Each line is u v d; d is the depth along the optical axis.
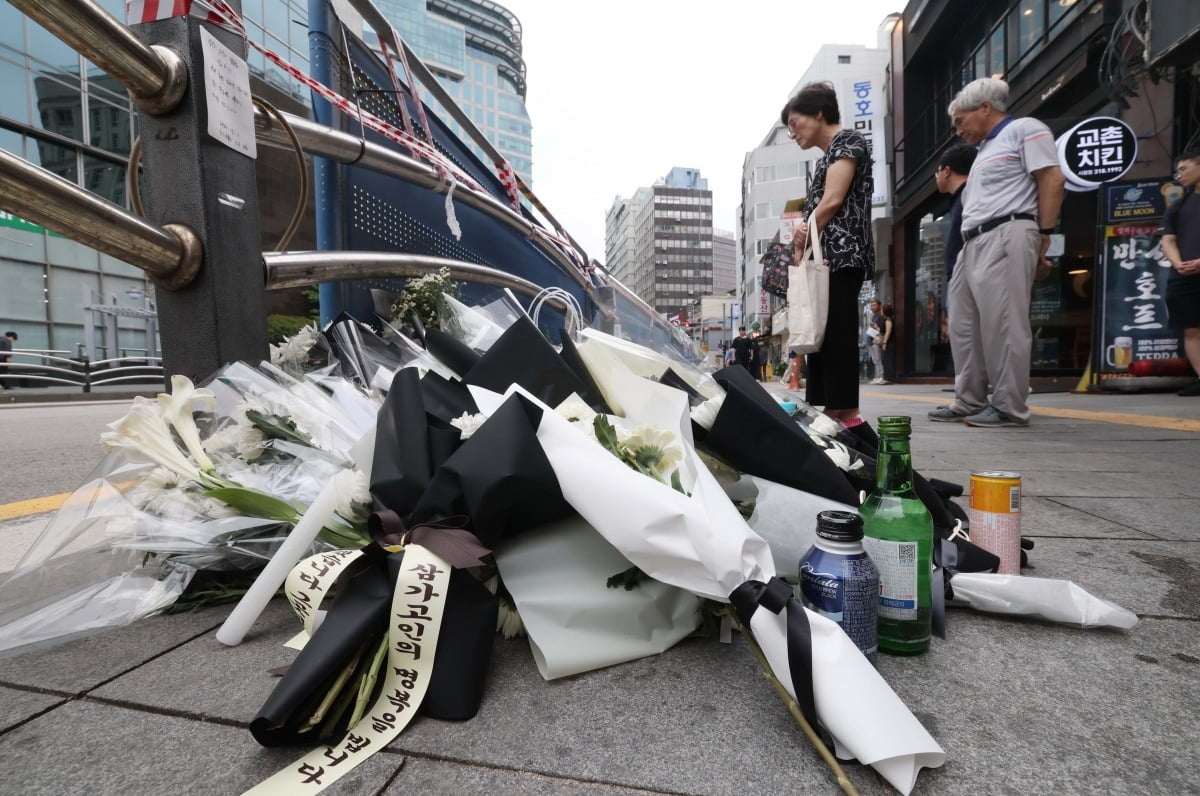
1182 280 7.22
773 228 61.56
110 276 20.08
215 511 1.44
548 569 1.19
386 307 3.41
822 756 0.85
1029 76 11.05
